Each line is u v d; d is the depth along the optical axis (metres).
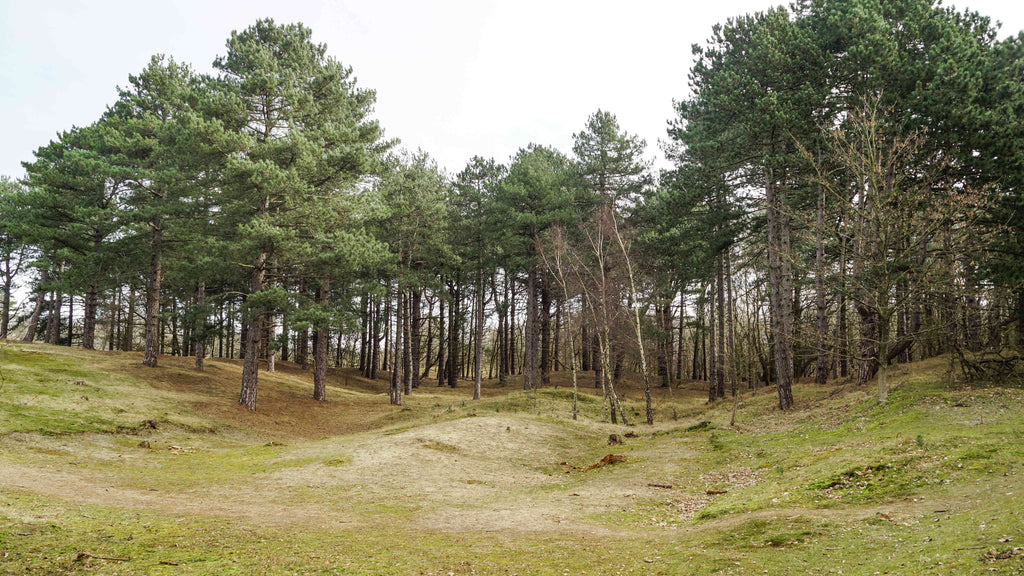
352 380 49.00
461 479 17.06
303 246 27.53
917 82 21.47
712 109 27.36
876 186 20.66
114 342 57.66
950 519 8.70
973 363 21.19
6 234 44.41
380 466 17.89
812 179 25.55
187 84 37.72
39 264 37.31
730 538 9.60
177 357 39.97
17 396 21.97
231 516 11.71
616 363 46.25
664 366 48.53
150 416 23.09
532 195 39.69
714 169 27.94
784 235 26.92
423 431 23.25
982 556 6.57
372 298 36.69
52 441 18.16
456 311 51.69
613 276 36.06
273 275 29.67
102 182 34.34
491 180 44.75
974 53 21.92
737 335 31.95
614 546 9.86
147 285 43.66
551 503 13.99
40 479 13.50
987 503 9.11
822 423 20.55
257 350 29.23
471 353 69.56
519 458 20.47
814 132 24.47
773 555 8.40
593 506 13.62
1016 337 24.97
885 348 20.36
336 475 16.75
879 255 21.48
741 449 19.03
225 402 28.77
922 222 20.69
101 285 40.72
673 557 8.89
